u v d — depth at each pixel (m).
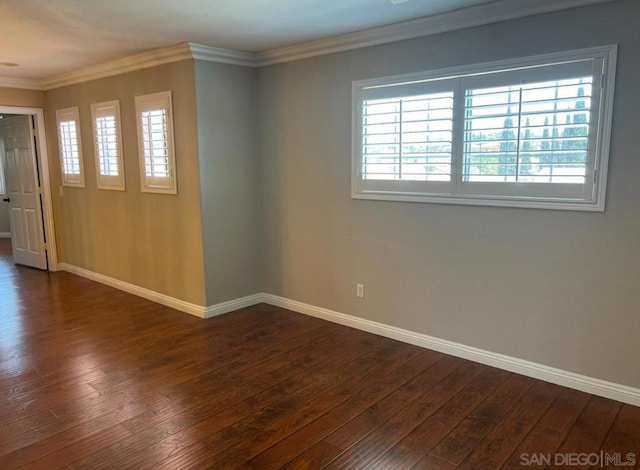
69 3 2.93
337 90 4.00
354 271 4.12
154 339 3.95
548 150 2.95
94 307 4.82
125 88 4.85
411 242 3.71
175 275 4.72
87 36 3.76
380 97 3.71
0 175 8.80
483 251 3.33
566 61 2.83
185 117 4.28
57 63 4.83
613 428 2.60
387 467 2.29
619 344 2.85
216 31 3.62
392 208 3.79
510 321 3.26
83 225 5.92
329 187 4.20
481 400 2.91
